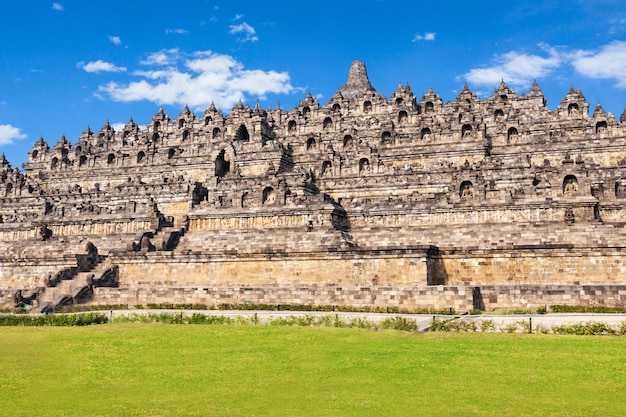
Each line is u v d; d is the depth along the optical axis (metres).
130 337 41.31
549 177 80.69
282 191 77.50
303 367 32.34
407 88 123.31
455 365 31.41
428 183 88.31
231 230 76.69
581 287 51.16
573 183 69.81
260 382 29.95
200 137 122.38
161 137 128.75
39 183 121.06
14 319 48.50
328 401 26.52
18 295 65.12
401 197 78.75
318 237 68.94
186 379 31.00
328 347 36.44
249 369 32.41
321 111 120.62
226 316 48.50
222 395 28.09
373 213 75.50
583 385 27.72
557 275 59.97
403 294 53.41
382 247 62.75
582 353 32.66
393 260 62.38
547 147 97.31
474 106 121.06
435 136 103.00
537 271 60.59
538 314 48.34
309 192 86.38
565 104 109.56
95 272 72.12
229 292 59.25
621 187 70.75
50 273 73.50
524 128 101.31
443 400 26.16
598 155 94.62
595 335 37.16
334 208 74.06
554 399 25.94
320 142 112.75
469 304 51.19
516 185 82.25
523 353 33.06
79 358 36.22
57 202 101.06
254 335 40.34
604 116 99.81
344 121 118.62
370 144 105.44
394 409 25.16
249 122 116.00
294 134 120.75
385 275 62.47
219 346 37.81
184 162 111.69
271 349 36.50
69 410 26.58
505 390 27.31
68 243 83.38
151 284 71.31
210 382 30.34
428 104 123.62
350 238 70.19
